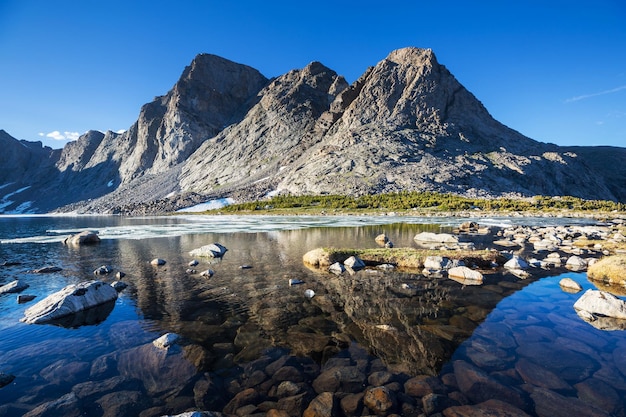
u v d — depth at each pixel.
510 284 13.11
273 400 5.55
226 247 25.81
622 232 30.33
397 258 17.28
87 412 5.27
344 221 60.47
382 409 5.21
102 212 176.00
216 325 9.04
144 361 6.95
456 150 153.88
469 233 35.34
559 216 68.56
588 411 5.15
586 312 9.72
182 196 154.88
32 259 21.06
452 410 5.19
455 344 7.62
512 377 6.18
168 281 14.34
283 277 14.84
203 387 5.95
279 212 97.69
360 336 8.12
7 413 5.22
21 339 8.22
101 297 11.26
